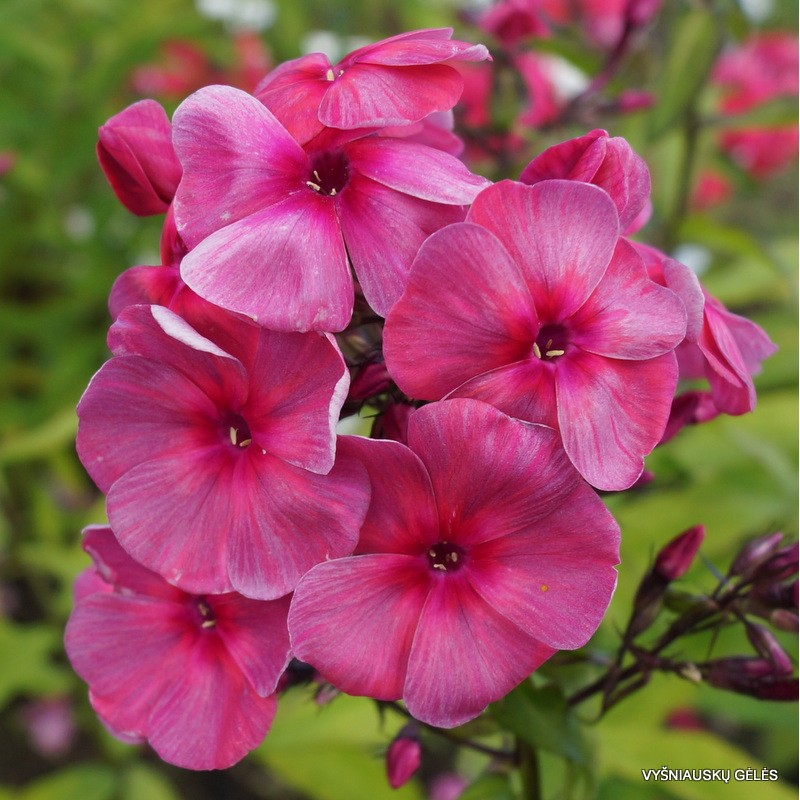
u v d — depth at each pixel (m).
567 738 0.20
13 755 0.48
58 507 0.47
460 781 0.42
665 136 0.32
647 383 0.17
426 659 0.17
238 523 0.17
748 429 0.33
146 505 0.17
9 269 0.45
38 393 0.47
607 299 0.17
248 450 0.17
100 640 0.19
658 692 0.27
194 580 0.17
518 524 0.17
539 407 0.17
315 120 0.17
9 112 0.37
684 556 0.20
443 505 0.17
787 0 0.50
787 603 0.19
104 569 0.19
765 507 0.30
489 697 0.17
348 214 0.17
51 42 0.41
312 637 0.17
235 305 0.16
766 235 0.60
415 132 0.19
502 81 0.31
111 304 0.19
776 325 0.34
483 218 0.16
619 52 0.31
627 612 0.27
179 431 0.17
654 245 0.34
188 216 0.17
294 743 0.27
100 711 0.19
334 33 0.45
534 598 0.17
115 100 0.42
